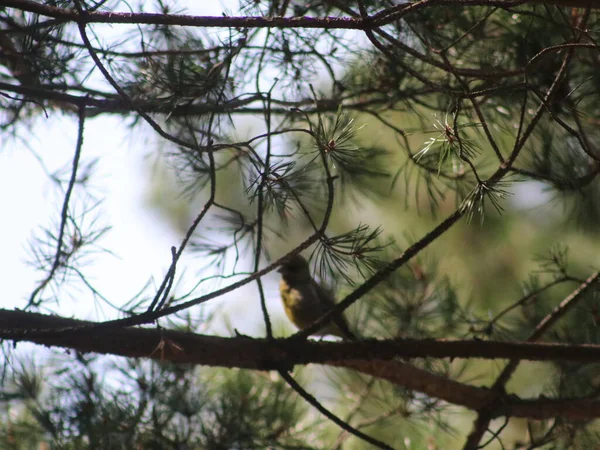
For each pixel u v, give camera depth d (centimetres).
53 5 581
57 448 705
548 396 774
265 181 536
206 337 652
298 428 821
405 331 766
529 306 784
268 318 654
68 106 740
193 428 757
